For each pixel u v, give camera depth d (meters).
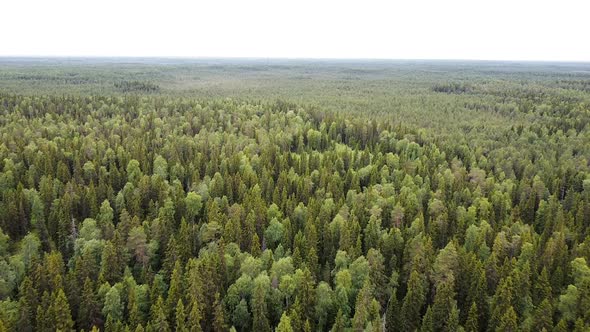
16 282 74.75
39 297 69.44
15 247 92.00
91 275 75.44
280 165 131.12
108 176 119.56
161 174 121.12
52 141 143.38
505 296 67.44
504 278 74.00
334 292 70.56
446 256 74.38
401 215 95.00
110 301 65.81
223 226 92.06
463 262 77.06
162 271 78.62
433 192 116.12
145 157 130.12
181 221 90.12
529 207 107.81
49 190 102.00
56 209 95.94
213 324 66.38
